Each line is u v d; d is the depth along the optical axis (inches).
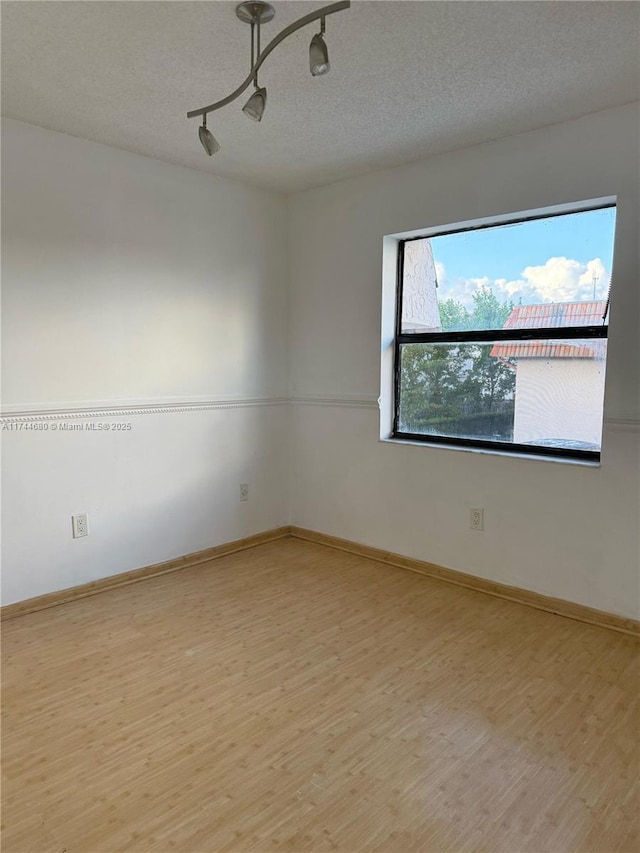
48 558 115.0
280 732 77.0
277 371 156.0
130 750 73.4
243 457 149.6
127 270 121.8
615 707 82.4
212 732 77.0
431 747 74.1
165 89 91.9
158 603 117.0
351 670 92.2
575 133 104.3
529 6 70.0
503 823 62.1
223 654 97.0
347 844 59.5
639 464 102.4
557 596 113.8
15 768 70.1
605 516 106.8
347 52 80.2
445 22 73.3
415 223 128.0
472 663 94.3
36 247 108.3
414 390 138.6
